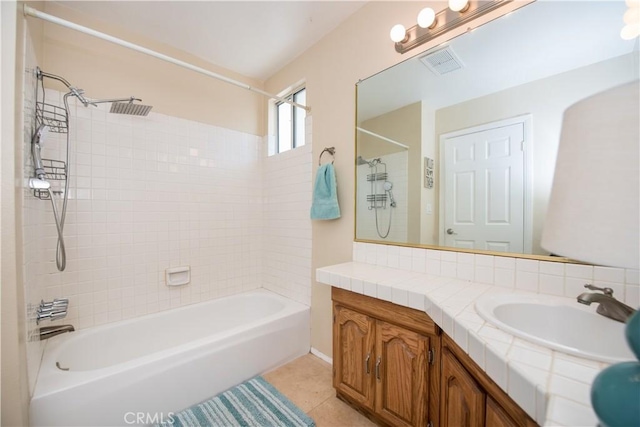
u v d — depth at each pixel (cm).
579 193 43
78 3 167
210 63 238
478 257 125
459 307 94
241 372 172
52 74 165
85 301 177
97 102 165
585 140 43
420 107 146
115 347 181
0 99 96
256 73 256
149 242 204
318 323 210
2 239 97
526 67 113
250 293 254
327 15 183
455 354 96
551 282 105
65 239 169
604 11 97
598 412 36
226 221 248
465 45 130
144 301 202
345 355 149
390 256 160
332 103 197
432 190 142
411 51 151
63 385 117
